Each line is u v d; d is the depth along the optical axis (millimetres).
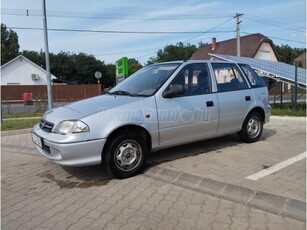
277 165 5266
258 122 6930
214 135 6039
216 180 4570
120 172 4824
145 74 5980
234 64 6645
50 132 4738
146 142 5164
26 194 4488
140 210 3832
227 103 6133
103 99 5312
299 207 3695
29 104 28359
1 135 9375
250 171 4969
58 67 67375
